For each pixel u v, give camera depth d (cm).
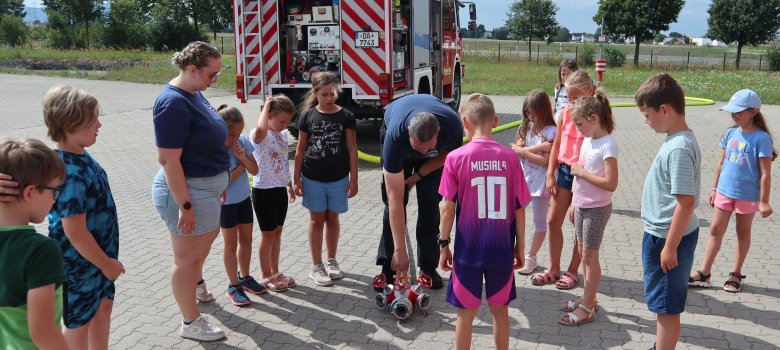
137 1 5034
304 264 535
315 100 488
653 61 3888
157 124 348
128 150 1070
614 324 421
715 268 518
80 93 285
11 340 224
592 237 412
